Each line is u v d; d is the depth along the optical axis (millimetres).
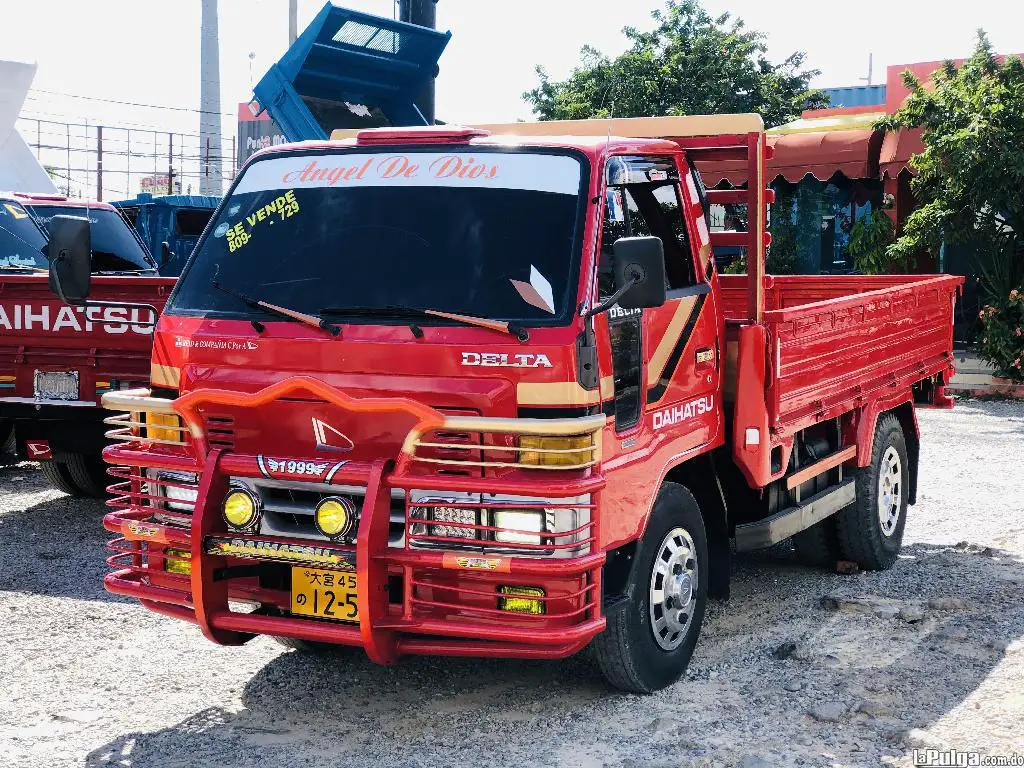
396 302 4785
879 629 6273
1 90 15500
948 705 5152
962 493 9773
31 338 8383
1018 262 16188
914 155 16188
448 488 4422
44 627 6246
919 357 8211
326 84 8531
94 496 9539
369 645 4520
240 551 4672
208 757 4629
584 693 5312
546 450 4426
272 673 5598
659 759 4574
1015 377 15500
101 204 11570
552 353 4461
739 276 8312
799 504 6484
